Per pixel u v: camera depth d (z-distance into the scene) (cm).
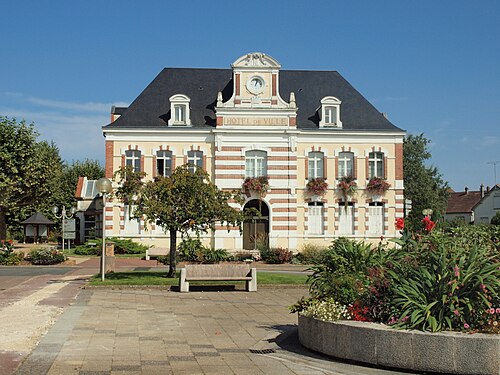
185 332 1297
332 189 4325
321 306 1107
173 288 2138
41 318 1417
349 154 4378
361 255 1241
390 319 1026
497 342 899
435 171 6644
